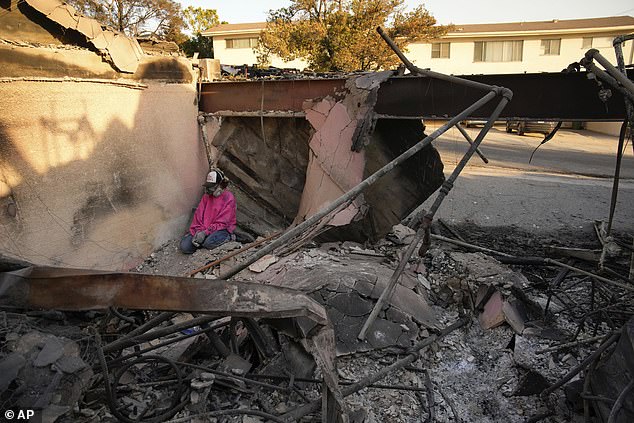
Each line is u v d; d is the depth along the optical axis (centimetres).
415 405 308
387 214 529
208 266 516
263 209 660
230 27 2584
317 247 523
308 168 580
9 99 383
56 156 432
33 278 226
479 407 312
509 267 528
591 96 425
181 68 614
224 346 318
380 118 516
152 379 293
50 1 410
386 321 369
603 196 884
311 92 570
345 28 1591
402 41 1733
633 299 439
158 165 580
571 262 543
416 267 484
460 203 842
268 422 257
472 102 471
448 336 388
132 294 222
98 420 243
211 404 270
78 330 280
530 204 833
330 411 252
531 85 447
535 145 1645
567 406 298
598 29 2189
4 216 382
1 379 206
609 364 252
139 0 1850
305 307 241
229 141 655
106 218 501
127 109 523
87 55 464
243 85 620
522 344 370
